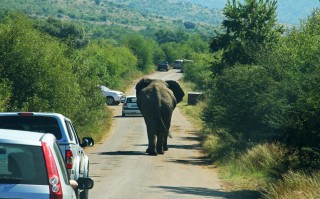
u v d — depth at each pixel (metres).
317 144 23.98
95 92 48.19
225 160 34.88
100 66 106.31
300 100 25.66
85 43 133.88
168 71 173.50
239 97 37.50
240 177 29.34
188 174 30.98
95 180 27.38
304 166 24.20
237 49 50.12
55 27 134.75
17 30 35.59
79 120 43.88
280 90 35.16
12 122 17.78
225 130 38.44
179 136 55.81
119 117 74.62
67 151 17.59
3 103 31.14
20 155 10.48
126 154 40.16
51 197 10.34
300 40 42.34
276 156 29.08
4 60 35.19
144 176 29.44
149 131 41.00
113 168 32.44
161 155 40.59
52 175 10.44
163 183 27.16
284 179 22.70
